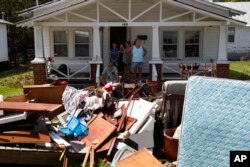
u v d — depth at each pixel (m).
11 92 14.26
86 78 15.70
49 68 15.62
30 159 6.46
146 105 7.81
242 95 4.16
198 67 15.82
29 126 6.95
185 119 4.34
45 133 6.82
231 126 4.11
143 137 7.24
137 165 5.48
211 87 4.31
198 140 4.23
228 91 4.23
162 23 14.34
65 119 8.47
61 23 14.52
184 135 4.31
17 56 28.59
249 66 25.61
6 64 26.02
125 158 5.77
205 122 4.23
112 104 8.53
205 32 17.31
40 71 14.80
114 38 17.86
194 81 4.41
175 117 7.62
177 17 16.03
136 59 14.29
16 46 31.69
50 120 7.73
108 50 17.81
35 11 15.20
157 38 14.41
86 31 17.27
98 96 9.86
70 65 17.02
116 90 10.53
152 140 7.30
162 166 5.28
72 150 6.83
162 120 7.66
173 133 7.23
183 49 17.47
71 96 9.34
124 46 17.83
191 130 4.28
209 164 4.16
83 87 14.28
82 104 8.94
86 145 7.12
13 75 20.55
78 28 17.23
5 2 32.22
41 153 6.46
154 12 17.00
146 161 5.49
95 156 6.79
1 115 6.96
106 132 7.26
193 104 4.33
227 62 14.56
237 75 19.30
